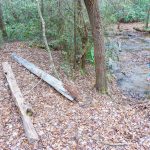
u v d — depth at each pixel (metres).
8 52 4.74
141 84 4.01
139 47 6.41
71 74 3.81
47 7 4.58
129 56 5.59
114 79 4.16
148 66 4.90
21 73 3.65
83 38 3.83
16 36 5.89
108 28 4.29
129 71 4.62
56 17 4.24
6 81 3.35
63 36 3.98
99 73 3.27
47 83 3.28
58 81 3.18
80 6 3.55
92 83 3.62
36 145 2.10
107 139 2.21
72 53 4.14
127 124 2.48
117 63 5.04
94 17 3.00
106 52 4.42
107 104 2.96
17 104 2.61
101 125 2.43
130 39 7.30
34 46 5.18
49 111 2.63
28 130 2.21
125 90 3.75
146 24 8.74
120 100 3.28
